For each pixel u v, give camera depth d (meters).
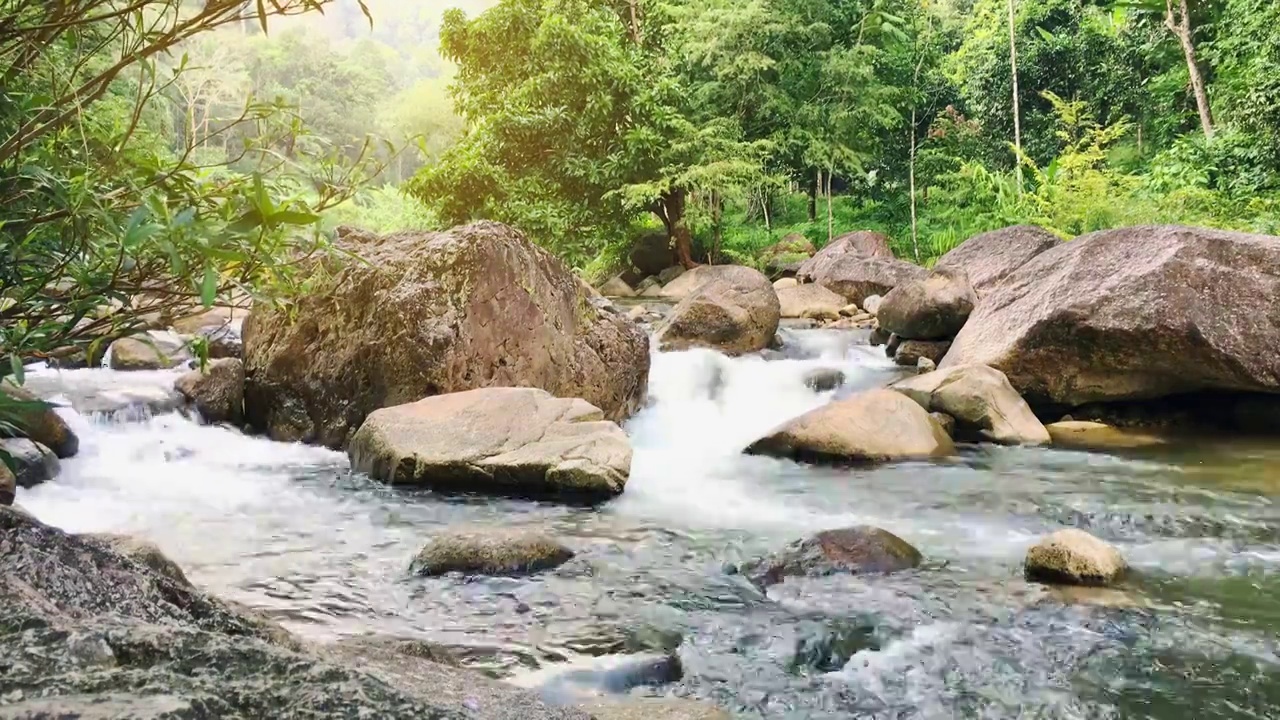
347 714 1.18
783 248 21.42
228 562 4.21
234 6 1.90
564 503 5.38
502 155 19.73
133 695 1.11
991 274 11.88
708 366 9.47
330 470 6.21
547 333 7.39
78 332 2.03
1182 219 15.18
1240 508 5.20
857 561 4.08
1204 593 3.82
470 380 6.87
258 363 7.43
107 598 1.77
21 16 1.82
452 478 5.67
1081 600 3.73
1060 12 24.64
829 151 21.72
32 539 1.81
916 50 24.19
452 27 20.69
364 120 43.91
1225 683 2.99
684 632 3.40
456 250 7.00
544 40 19.36
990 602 3.71
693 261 21.00
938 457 6.75
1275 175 15.26
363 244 7.41
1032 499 5.46
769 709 2.82
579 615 3.56
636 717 2.63
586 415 6.12
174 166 2.06
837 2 22.89
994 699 2.89
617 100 19.88
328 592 3.80
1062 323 7.86
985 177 21.09
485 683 2.49
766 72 21.89
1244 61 16.92
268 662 1.29
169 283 2.08
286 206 1.86
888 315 10.91
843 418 6.85
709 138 19.83
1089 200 17.53
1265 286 7.55
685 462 6.73
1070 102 23.75
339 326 7.07
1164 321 7.44
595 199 20.03
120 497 5.43
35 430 6.05
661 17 22.70
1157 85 21.17
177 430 7.14
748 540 4.61
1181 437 7.46
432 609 3.61
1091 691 2.94
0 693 1.10
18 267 1.89
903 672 3.08
